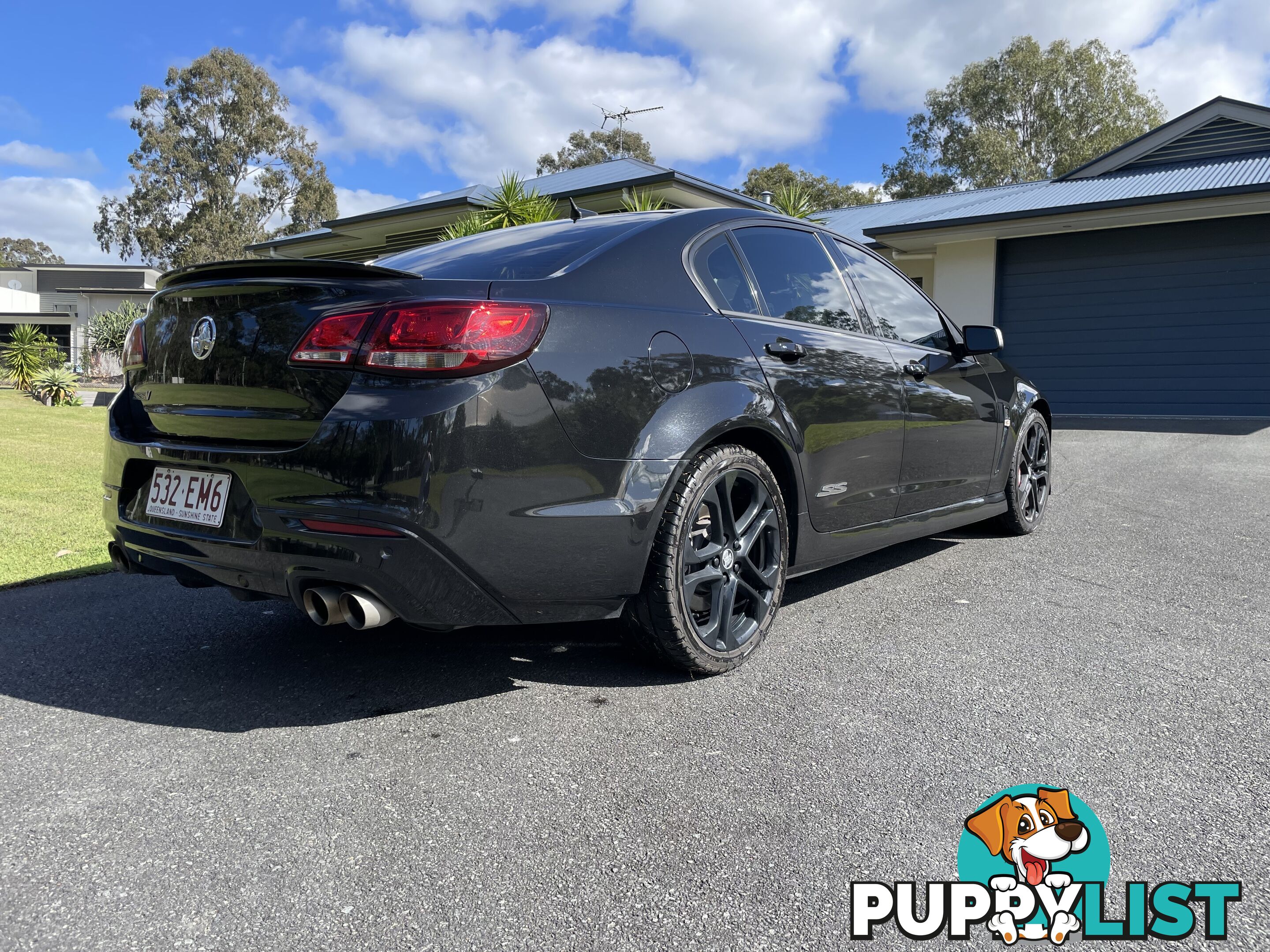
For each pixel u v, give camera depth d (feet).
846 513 9.59
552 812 5.71
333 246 63.77
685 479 7.59
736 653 8.20
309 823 5.61
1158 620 9.62
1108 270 40.16
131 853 5.27
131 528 7.81
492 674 8.27
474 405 6.39
